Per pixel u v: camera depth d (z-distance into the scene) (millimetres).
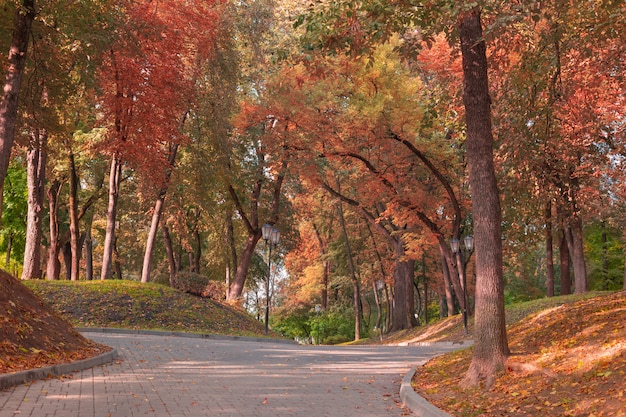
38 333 14023
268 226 33406
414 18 12281
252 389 11445
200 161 37438
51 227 40156
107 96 28297
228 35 34594
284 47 13305
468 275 53406
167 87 29000
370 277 55562
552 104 15648
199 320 29938
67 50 20641
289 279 70000
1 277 15148
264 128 34156
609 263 47781
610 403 7684
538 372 10188
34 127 22094
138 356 16844
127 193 47219
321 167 32062
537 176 16547
